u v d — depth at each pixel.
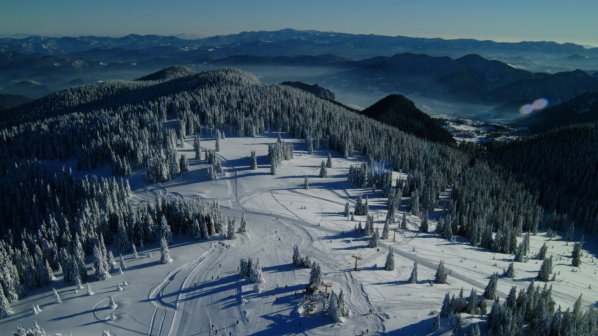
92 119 195.38
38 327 59.78
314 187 135.00
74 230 94.94
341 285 73.12
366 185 139.88
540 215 128.25
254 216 108.88
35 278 76.31
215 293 70.88
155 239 93.25
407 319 62.91
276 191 129.25
